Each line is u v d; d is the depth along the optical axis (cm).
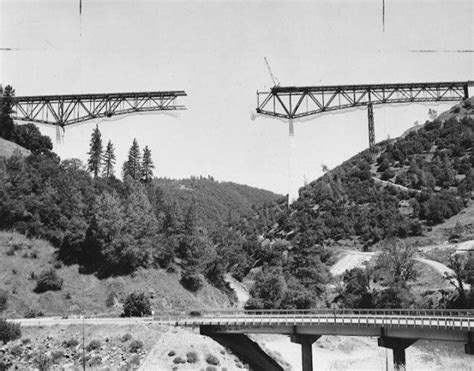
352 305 11994
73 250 12212
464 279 12006
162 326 8631
